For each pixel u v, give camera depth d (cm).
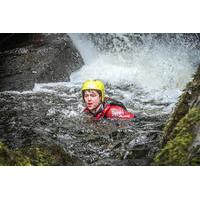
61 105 756
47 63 939
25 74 903
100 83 715
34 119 685
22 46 1009
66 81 927
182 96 505
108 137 627
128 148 576
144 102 796
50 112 718
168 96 827
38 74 900
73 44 1041
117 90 861
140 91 856
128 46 1068
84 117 702
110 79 920
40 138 594
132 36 1089
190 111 460
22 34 1036
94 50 1076
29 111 721
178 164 446
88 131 648
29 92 830
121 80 912
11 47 1008
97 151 586
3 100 776
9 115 700
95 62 1032
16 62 950
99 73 962
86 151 585
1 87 848
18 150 496
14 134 611
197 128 443
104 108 705
